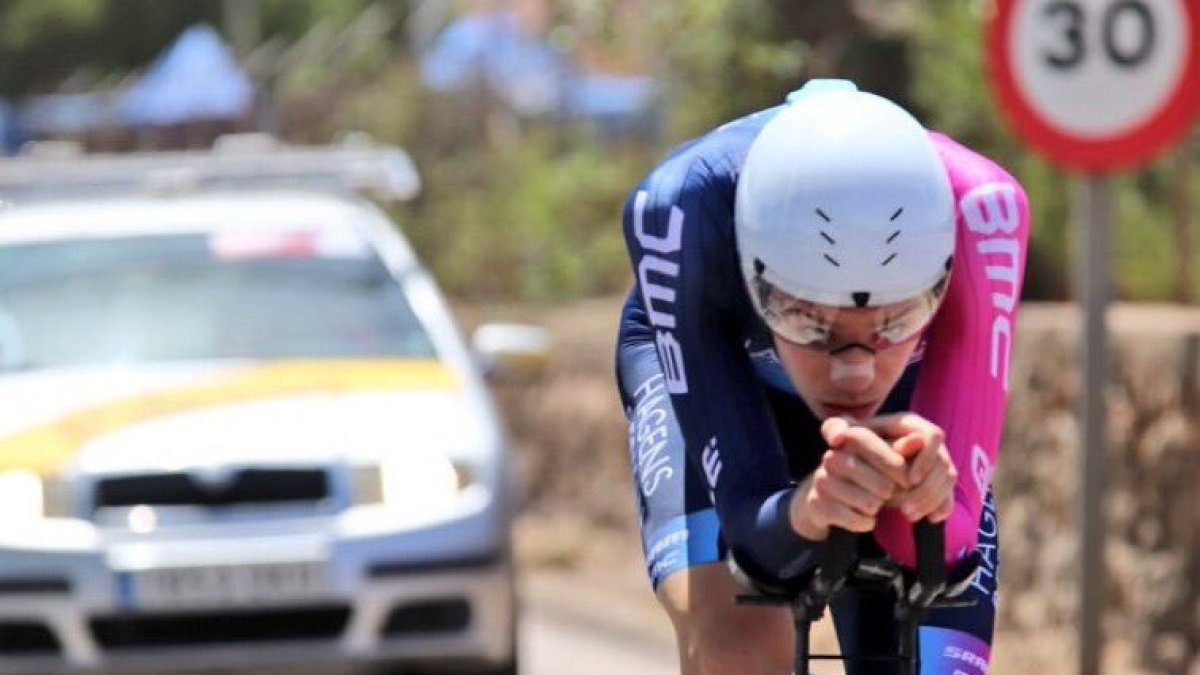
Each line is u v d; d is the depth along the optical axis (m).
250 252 20.80
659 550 9.04
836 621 9.30
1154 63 15.77
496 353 21.39
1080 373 16.45
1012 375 21.14
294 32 86.38
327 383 18.94
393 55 52.31
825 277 7.45
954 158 8.49
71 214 21.33
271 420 18.14
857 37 27.02
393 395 18.78
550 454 32.22
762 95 29.09
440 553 17.70
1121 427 19.19
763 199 7.59
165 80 55.00
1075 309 22.70
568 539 30.38
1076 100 16.12
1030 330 20.88
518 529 32.19
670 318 8.39
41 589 17.33
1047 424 20.42
